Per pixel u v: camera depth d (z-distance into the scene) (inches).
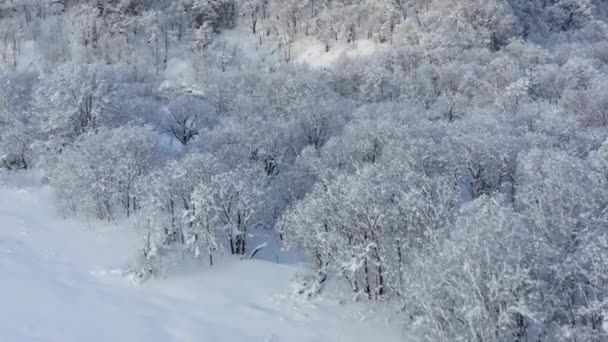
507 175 1259.8
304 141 1654.8
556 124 1444.4
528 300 587.5
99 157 1210.0
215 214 981.2
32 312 731.4
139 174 1246.9
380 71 2335.1
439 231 749.9
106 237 1100.5
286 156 1592.0
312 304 840.3
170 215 1029.2
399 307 744.3
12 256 966.4
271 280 918.4
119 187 1192.8
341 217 872.3
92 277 911.7
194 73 2842.0
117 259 989.8
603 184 920.9
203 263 975.6
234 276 927.0
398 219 836.0
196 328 740.7
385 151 1240.2
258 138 1432.1
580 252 668.1
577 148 1320.1
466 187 1344.7
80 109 1553.9
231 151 1358.3
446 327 618.8
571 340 572.1
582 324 620.1
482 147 1237.7
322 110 1673.2
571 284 650.2
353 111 1910.7
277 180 1332.4
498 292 572.7
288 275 939.3
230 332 740.7
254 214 1047.0
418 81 2245.3
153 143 1342.3
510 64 2167.8
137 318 754.2
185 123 1833.2
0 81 1640.0
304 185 1289.4
